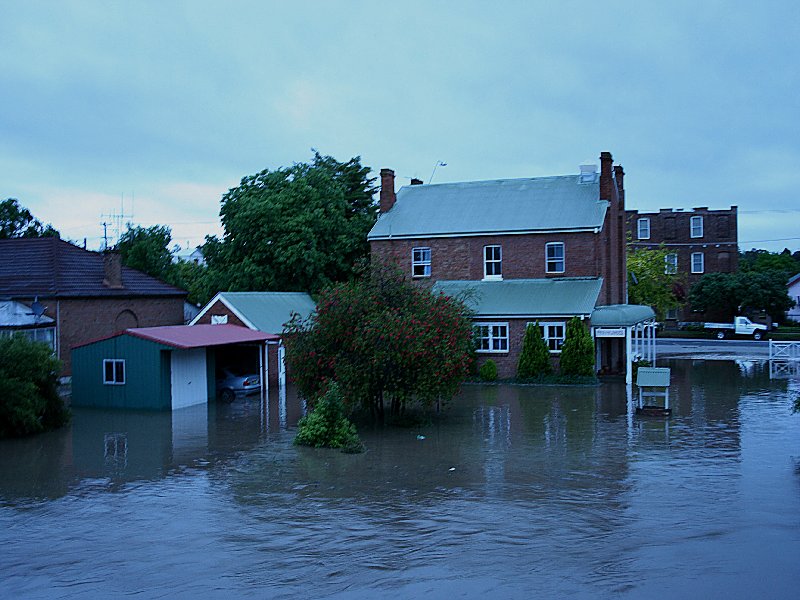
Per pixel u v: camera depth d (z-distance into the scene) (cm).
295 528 1331
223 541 1268
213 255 4553
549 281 3666
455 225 3900
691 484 1564
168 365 2858
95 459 1986
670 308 5634
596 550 1173
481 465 1800
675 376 3497
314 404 2316
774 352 4478
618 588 1016
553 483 1609
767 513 1348
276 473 1766
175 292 4159
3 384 2267
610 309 3388
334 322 2295
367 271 2539
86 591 1062
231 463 1892
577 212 3741
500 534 1266
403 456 1923
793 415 2383
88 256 3962
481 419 2472
